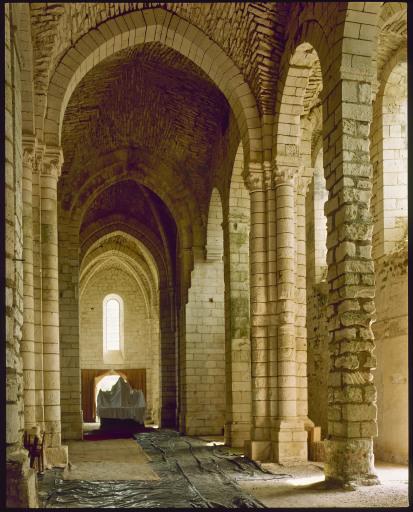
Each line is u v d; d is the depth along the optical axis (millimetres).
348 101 11898
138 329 42938
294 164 16000
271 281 16094
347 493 10664
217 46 16531
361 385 11336
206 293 24703
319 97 17141
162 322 31000
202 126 23312
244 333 20109
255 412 15766
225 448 18812
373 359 11422
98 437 25141
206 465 15195
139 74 21703
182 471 14336
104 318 43062
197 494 11422
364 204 11773
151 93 22656
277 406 15656
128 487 12188
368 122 11953
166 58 20547
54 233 15086
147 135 24672
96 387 42844
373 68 12008
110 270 43375
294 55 14812
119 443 21812
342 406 11398
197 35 16438
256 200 16359
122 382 29375
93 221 31625
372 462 11227
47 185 15047
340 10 12016
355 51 11945
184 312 24703
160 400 30406
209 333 24547
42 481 12383
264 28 15492
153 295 38688
